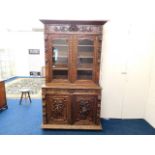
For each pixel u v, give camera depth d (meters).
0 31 6.14
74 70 2.66
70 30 2.51
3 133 2.59
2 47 6.37
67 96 2.64
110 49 2.92
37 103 4.08
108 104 3.15
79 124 2.74
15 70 7.55
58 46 2.65
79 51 2.64
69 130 2.70
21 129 2.73
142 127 2.88
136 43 2.90
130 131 2.74
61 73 2.75
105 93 3.11
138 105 3.16
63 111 2.70
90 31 2.51
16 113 3.43
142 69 3.00
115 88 3.09
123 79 3.04
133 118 3.21
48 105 2.68
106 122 3.07
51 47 2.59
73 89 2.61
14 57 7.38
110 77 3.03
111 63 2.97
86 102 2.66
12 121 3.04
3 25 5.39
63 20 2.41
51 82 2.71
